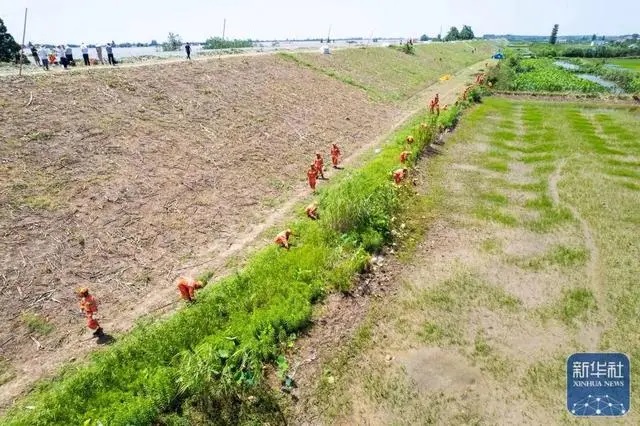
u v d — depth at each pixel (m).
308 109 21.56
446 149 19.06
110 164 12.05
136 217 10.82
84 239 9.70
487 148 19.42
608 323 8.47
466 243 11.44
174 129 14.91
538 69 53.44
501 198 14.07
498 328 8.41
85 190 10.89
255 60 25.27
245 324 7.85
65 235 9.59
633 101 30.94
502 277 9.97
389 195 12.40
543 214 12.93
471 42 105.31
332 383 7.21
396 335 8.27
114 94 15.36
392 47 50.44
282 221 12.23
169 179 12.52
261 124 17.95
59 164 11.29
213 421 6.32
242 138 16.33
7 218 9.36
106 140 12.87
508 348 7.93
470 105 29.16
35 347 7.52
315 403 6.86
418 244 11.37
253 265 9.51
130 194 11.38
